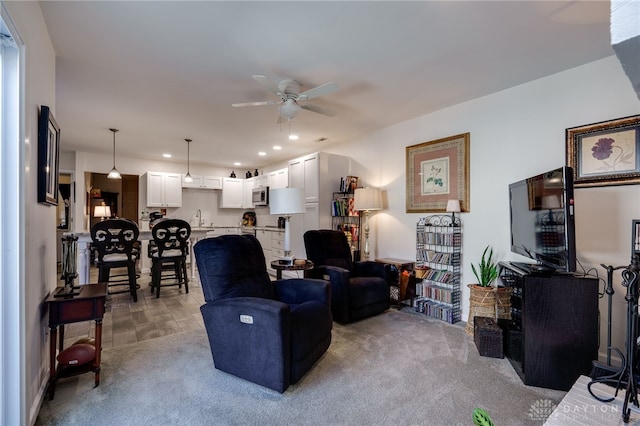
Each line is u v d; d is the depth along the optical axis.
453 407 1.89
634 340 1.26
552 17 2.01
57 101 3.47
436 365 2.41
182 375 2.24
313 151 6.03
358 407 1.88
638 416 1.17
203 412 1.83
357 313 3.39
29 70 1.61
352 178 4.82
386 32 2.19
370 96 3.36
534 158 2.95
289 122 4.23
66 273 2.09
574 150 2.69
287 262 3.40
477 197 3.40
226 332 2.21
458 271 3.52
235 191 7.81
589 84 2.62
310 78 2.91
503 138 3.19
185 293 4.59
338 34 2.21
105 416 1.77
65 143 5.45
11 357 1.47
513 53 2.47
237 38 2.27
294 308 2.34
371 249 4.69
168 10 1.95
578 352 2.06
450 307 3.48
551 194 2.17
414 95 3.33
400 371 2.32
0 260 1.44
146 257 6.53
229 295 2.33
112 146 5.67
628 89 2.44
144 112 3.83
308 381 2.17
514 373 2.30
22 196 1.50
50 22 2.04
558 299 2.10
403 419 1.78
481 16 2.01
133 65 2.66
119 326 3.22
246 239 2.74
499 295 2.93
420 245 3.86
